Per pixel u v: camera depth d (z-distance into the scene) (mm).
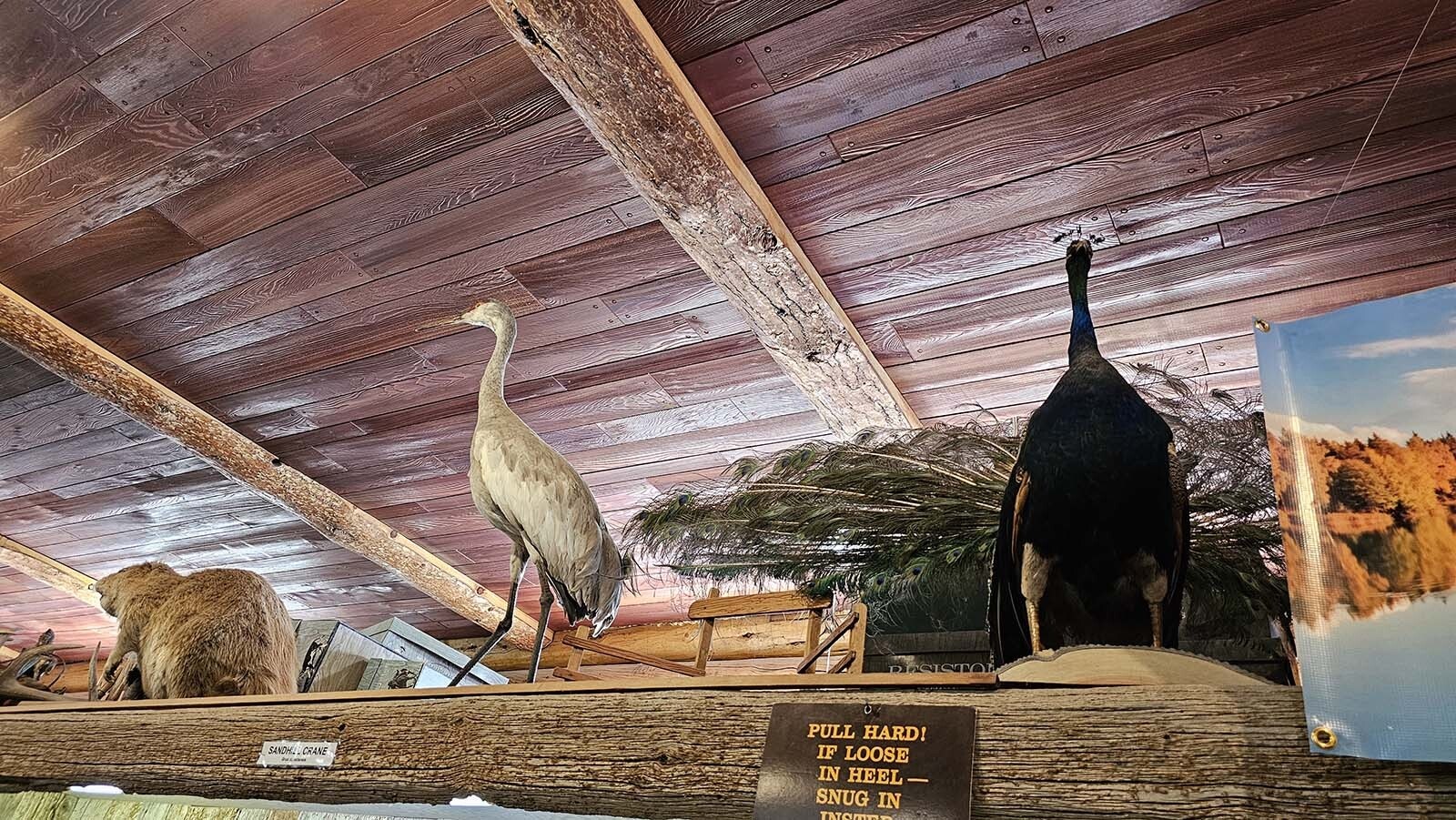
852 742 1076
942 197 2346
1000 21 1941
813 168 2318
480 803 1377
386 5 2162
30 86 2463
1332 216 2215
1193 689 942
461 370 3305
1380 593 822
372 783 1456
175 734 1806
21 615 5977
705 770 1156
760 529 1684
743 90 2143
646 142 2160
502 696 1423
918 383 2967
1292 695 888
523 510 1943
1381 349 897
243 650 2463
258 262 2957
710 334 2975
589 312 2961
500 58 2227
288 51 2297
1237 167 2150
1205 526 1433
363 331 3193
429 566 4508
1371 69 1903
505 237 2738
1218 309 2518
